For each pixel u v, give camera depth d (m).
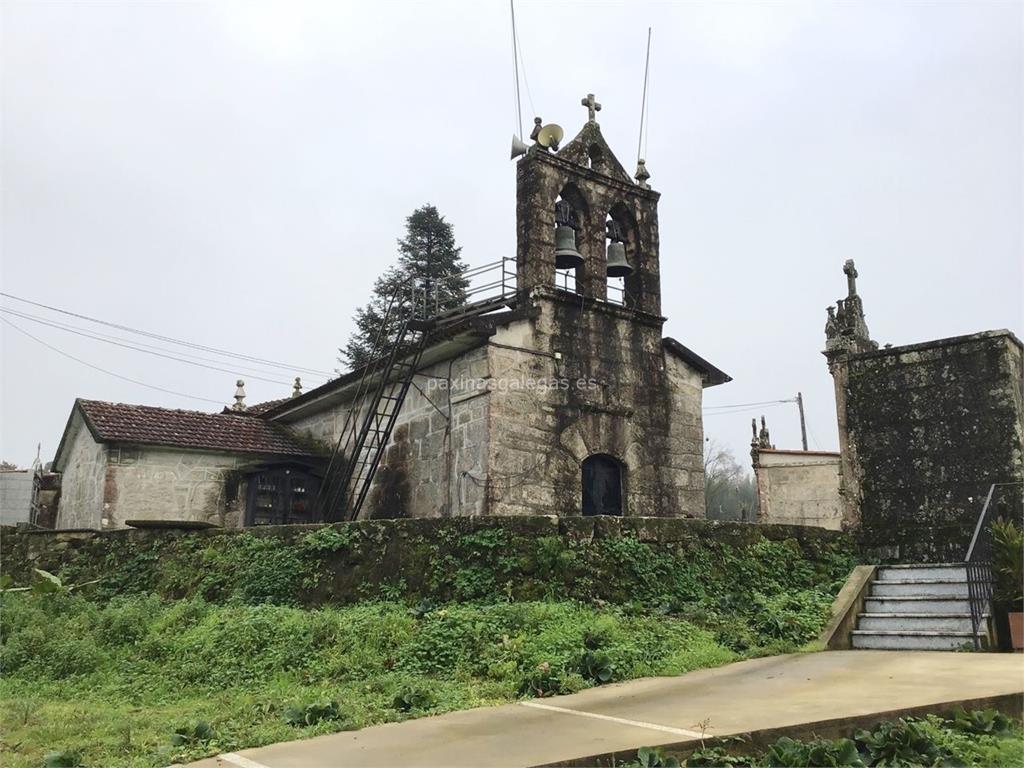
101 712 8.54
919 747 5.96
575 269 18.80
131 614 11.97
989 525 11.23
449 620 9.98
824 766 5.67
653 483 18.27
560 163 18.23
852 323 15.05
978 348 13.24
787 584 12.45
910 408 13.77
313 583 12.14
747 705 7.05
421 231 42.16
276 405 25.17
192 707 8.65
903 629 10.65
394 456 19.00
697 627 10.52
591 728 6.54
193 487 20.33
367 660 9.48
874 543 13.67
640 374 18.64
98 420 19.97
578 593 10.73
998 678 7.80
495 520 11.26
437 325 17.19
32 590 6.55
